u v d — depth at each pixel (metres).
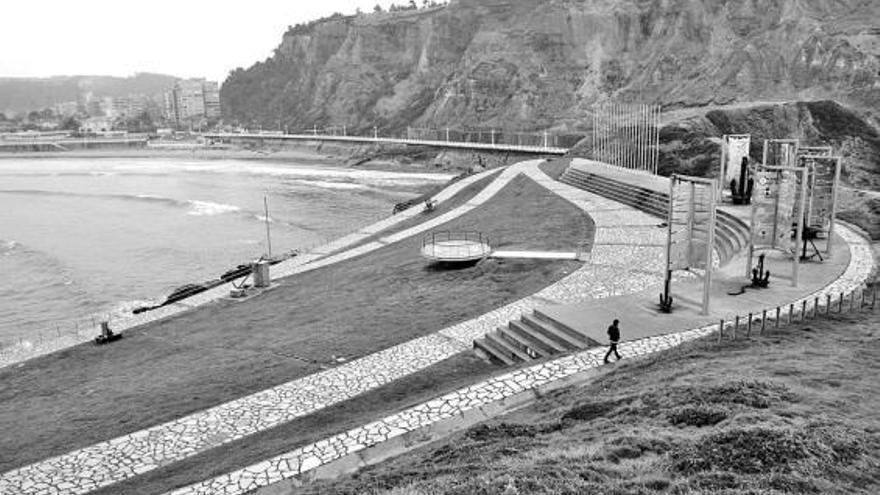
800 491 8.84
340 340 24.66
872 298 20.27
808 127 73.62
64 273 58.41
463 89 185.38
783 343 16.69
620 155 65.31
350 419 17.69
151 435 18.48
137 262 62.25
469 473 11.14
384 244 47.53
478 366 20.75
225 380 22.11
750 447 10.10
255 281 39.44
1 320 45.94
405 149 171.50
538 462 10.95
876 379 13.20
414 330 24.64
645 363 17.12
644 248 32.75
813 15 129.12
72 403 22.98
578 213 43.44
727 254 28.69
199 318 34.03
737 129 71.06
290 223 81.88
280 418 18.58
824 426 10.68
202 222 83.88
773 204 22.22
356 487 12.20
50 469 17.30
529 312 24.38
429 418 16.39
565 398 15.80
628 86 155.38
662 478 9.60
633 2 177.38
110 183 134.88
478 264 32.97
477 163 142.00
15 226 84.19
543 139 143.00
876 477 9.31
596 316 21.44
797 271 22.64
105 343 31.38
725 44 143.00
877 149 72.25
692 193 20.23
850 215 34.69
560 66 178.75
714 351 16.86
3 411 23.55
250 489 14.27
